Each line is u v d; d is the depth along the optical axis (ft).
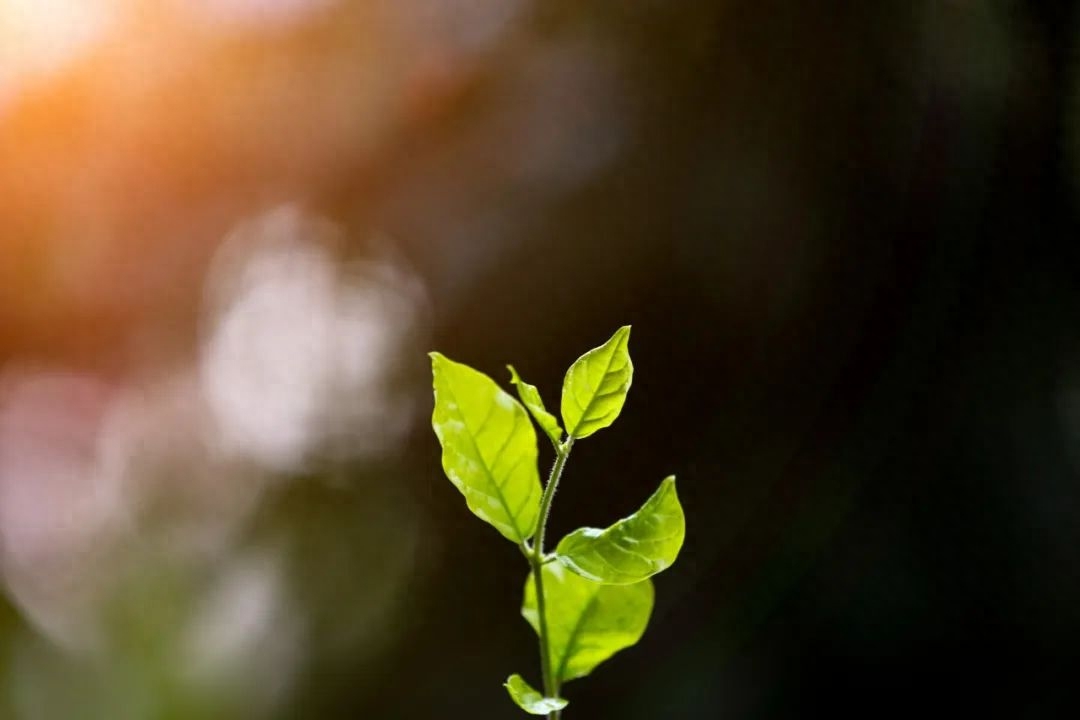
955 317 4.86
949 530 4.69
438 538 5.46
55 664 5.55
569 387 1.90
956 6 4.66
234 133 5.48
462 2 5.29
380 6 5.30
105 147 5.51
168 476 5.79
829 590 4.86
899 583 4.71
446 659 5.37
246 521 5.72
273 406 5.69
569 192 5.20
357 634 5.49
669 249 5.11
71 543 5.83
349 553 5.57
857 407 4.99
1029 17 4.59
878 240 4.95
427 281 5.37
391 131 5.41
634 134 5.16
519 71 5.29
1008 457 4.65
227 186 5.62
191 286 5.75
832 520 4.95
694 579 5.16
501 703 5.24
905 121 4.85
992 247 4.82
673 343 5.14
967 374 4.81
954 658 4.56
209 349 5.80
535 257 5.23
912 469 4.83
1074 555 4.46
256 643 5.58
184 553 5.72
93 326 5.78
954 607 4.60
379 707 5.38
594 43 5.20
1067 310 4.70
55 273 5.63
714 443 5.14
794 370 5.07
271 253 5.69
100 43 5.38
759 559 5.07
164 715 5.41
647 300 5.14
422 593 5.46
